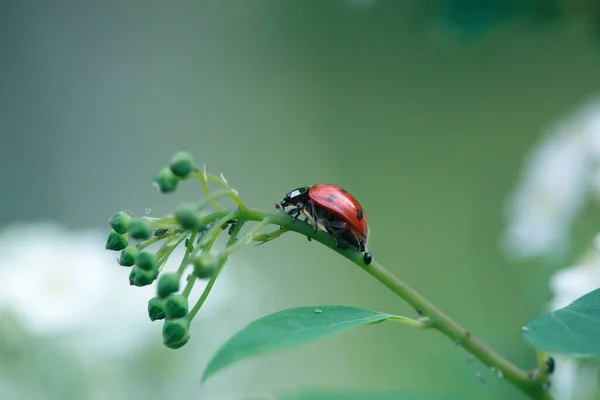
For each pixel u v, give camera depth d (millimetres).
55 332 163
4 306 163
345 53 366
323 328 112
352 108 365
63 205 380
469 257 304
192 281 117
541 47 305
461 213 320
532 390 124
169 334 116
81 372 163
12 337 162
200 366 168
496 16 169
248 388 187
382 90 354
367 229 127
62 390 163
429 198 332
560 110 308
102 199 384
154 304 118
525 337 114
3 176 377
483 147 324
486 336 164
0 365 162
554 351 112
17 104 383
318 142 370
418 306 123
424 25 175
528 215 175
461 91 328
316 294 321
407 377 251
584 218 172
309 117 377
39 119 385
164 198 377
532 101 315
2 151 379
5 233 175
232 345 109
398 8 332
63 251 170
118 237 119
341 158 362
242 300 173
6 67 382
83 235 175
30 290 164
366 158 357
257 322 112
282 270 324
